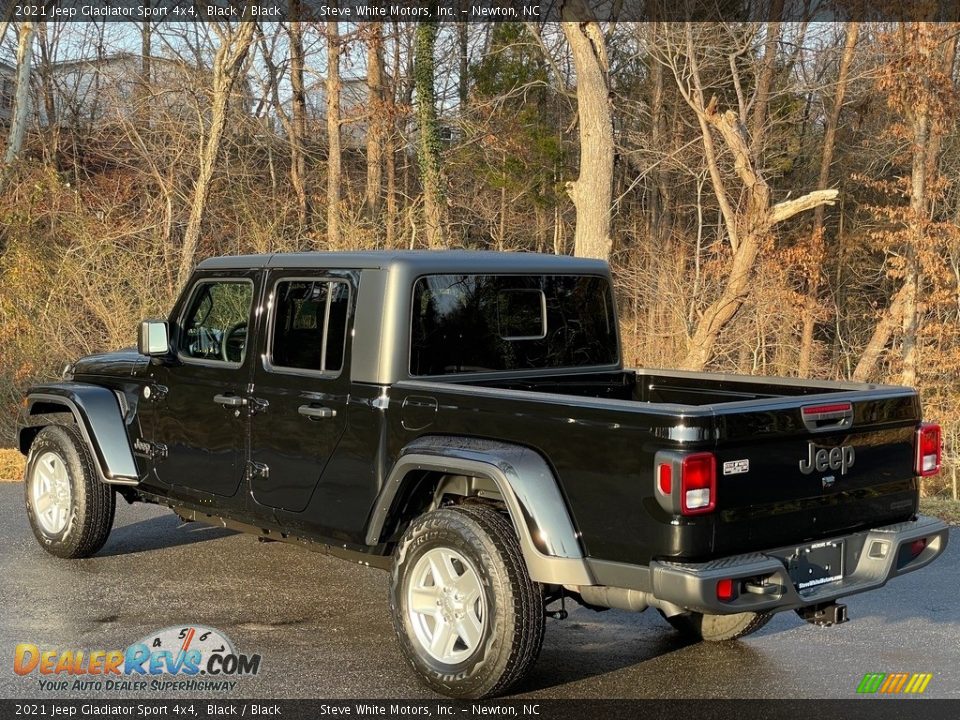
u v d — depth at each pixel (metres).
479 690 4.73
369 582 6.86
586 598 4.68
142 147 23.78
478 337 5.77
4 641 5.60
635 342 21.08
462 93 27.30
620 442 4.42
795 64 28.06
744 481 4.43
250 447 5.95
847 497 4.88
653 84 29.12
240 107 27.28
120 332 18.55
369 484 5.31
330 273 5.62
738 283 20.64
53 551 7.26
